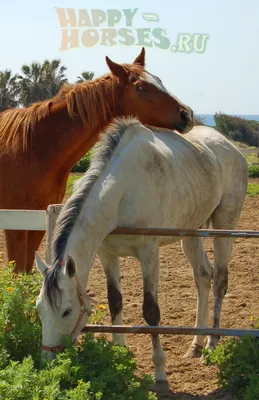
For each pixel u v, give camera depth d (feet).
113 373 11.50
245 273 24.18
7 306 13.01
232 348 13.15
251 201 44.73
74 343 12.10
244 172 18.34
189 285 22.43
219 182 17.04
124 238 13.79
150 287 13.87
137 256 14.08
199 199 15.84
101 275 23.68
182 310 19.52
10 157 16.99
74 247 12.18
